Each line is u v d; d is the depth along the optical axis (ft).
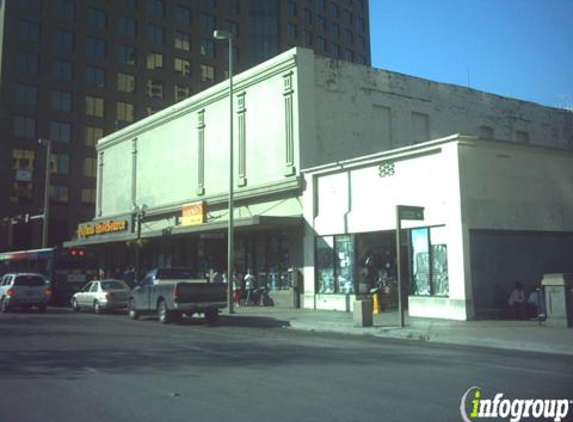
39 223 234.38
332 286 80.48
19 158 232.32
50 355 41.24
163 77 263.49
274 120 90.94
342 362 37.24
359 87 91.81
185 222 106.83
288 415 23.40
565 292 55.57
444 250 65.26
